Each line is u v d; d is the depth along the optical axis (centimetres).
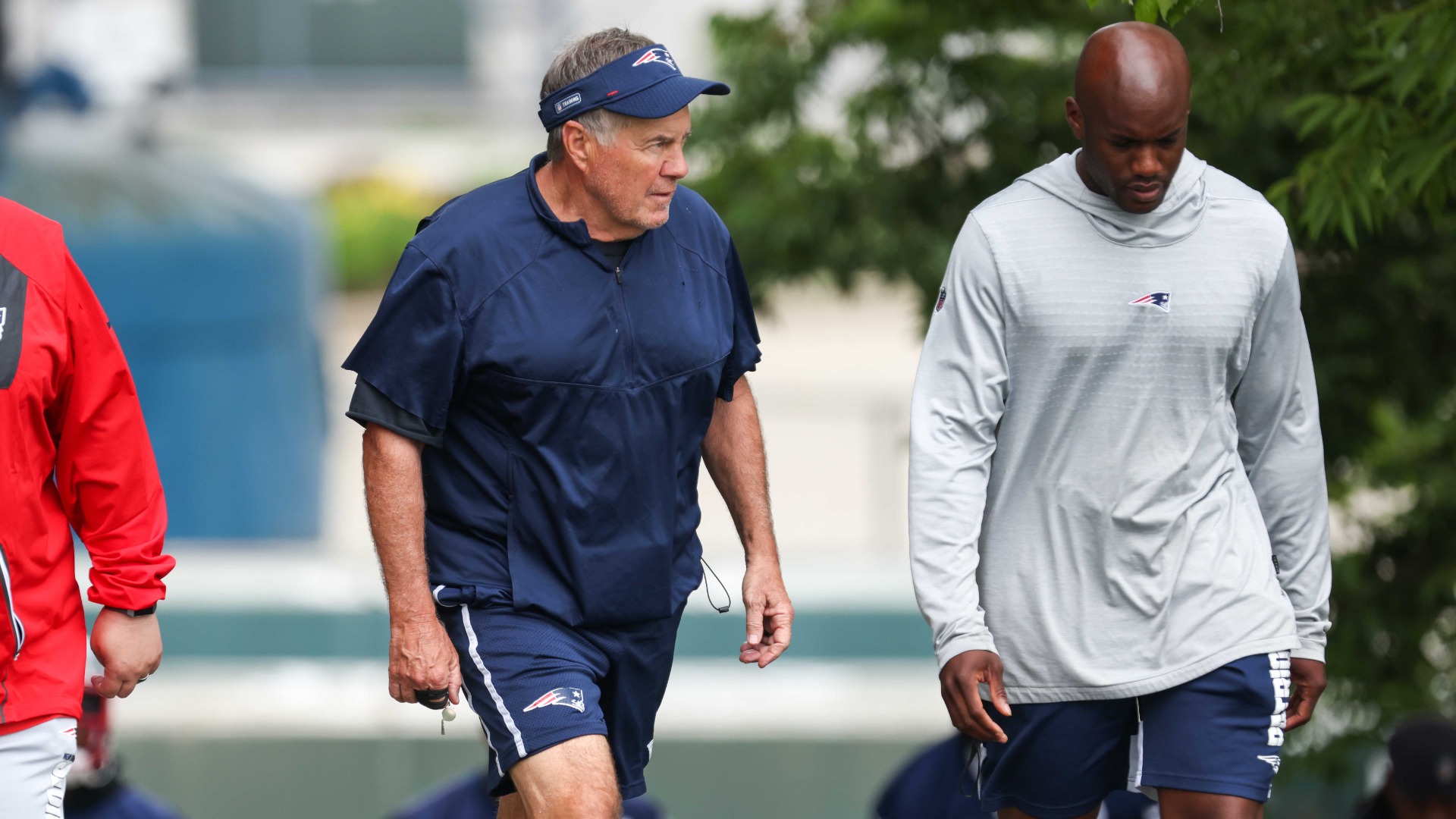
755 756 4141
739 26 2831
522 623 1280
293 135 11025
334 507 6212
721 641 4453
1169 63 1184
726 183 2791
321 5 11025
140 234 5772
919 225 2588
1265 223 1252
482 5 11206
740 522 1421
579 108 1222
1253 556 1278
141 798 2052
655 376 1273
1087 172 1242
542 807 1233
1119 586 1256
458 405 1275
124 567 1240
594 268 1255
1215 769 1252
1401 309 2266
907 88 2612
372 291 10788
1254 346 1278
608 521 1277
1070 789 1303
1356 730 2572
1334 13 1750
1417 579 2548
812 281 2764
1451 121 1568
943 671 1255
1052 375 1249
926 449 1274
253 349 5928
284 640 4584
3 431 1153
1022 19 2470
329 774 4153
